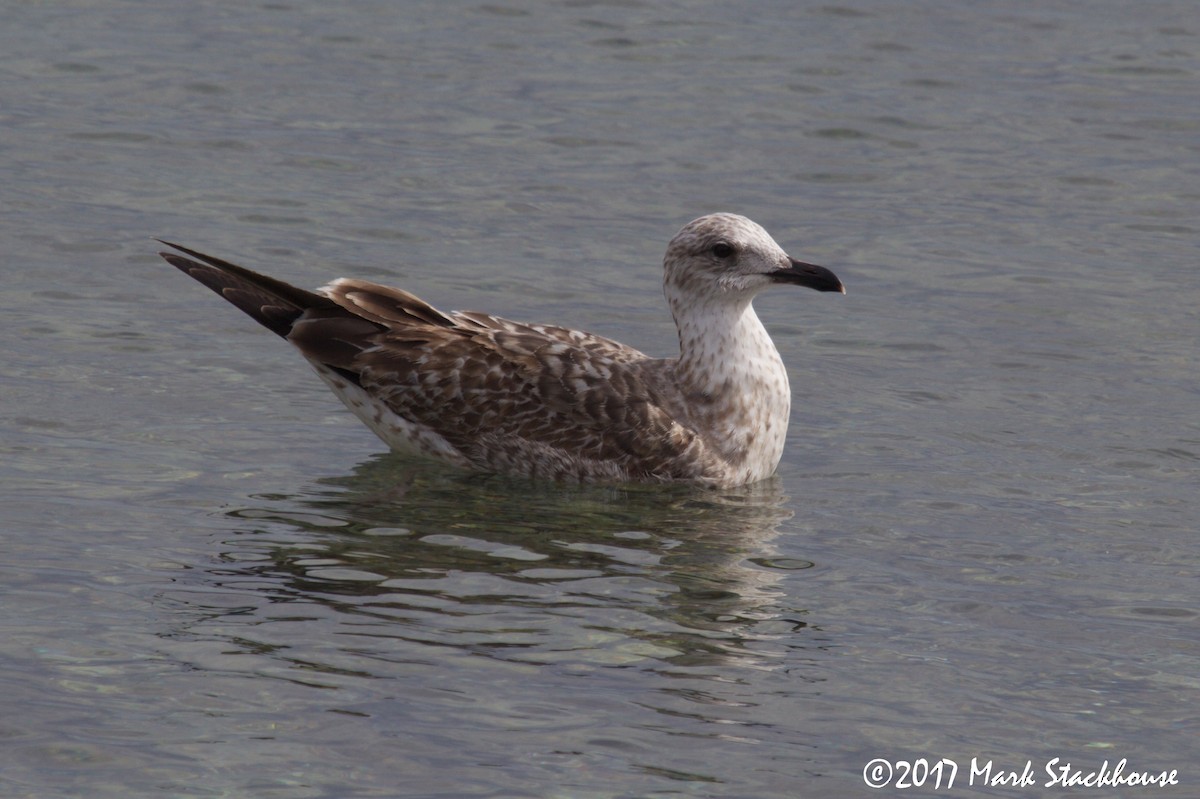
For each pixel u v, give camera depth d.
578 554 12.43
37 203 20.12
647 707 9.92
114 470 13.55
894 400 16.06
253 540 12.31
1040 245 20.44
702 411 14.46
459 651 10.55
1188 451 14.79
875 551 12.65
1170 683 10.52
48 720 9.44
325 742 9.33
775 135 24.05
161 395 15.30
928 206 21.70
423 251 19.50
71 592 11.17
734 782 9.12
